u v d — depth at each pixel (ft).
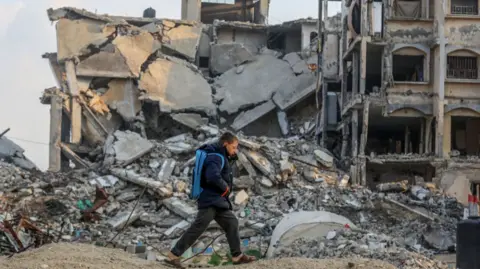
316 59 147.13
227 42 157.79
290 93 143.23
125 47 138.62
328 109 128.26
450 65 112.88
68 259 31.09
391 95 112.47
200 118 138.10
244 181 99.71
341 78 128.57
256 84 145.59
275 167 103.45
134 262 31.86
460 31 111.75
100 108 137.59
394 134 129.29
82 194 95.55
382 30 114.01
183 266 31.68
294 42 159.53
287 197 94.43
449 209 90.48
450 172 106.32
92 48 138.00
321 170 109.60
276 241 64.18
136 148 108.27
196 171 31.32
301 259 33.22
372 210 89.92
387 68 112.57
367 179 113.50
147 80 139.03
